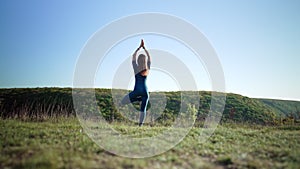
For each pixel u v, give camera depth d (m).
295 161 7.04
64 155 6.79
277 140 10.04
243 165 6.64
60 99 21.23
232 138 10.38
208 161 7.07
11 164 6.20
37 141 8.45
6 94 22.41
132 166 6.20
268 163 6.89
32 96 21.81
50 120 14.47
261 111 23.80
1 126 11.38
